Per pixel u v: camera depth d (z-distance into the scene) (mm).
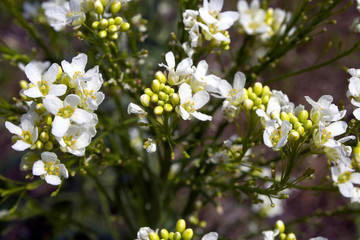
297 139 172
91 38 187
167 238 175
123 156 206
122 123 200
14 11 211
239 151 187
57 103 167
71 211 293
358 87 178
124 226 276
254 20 205
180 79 180
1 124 347
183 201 306
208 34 185
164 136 184
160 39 306
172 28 312
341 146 171
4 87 384
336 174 170
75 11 183
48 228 299
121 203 231
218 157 193
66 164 181
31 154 175
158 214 231
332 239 377
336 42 415
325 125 176
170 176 250
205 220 339
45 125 174
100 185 223
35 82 172
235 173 208
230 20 187
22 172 318
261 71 207
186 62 179
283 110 179
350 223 376
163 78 178
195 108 177
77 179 282
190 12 184
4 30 361
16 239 295
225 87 182
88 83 174
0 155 360
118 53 194
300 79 424
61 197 293
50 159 170
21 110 198
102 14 183
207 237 171
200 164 206
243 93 181
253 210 278
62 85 168
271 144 173
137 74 203
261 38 215
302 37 200
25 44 356
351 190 170
